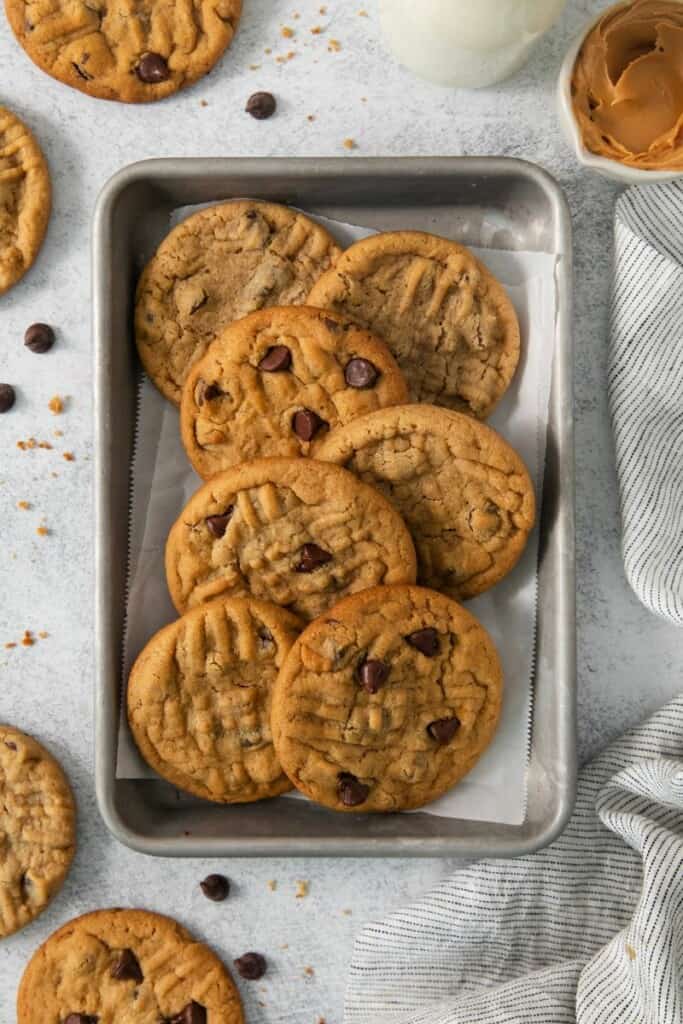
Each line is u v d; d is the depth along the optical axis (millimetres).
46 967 707
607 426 719
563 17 713
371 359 678
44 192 708
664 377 707
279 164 680
